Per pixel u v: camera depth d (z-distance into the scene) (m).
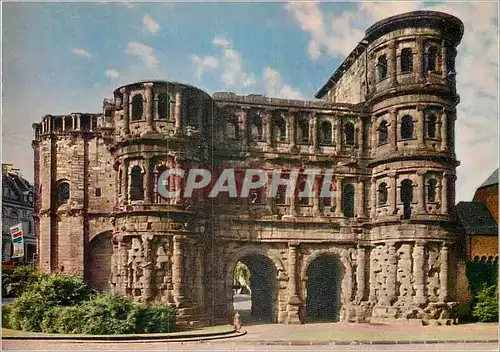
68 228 56.84
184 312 46.91
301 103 55.56
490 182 57.34
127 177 48.81
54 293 44.88
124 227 48.00
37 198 57.34
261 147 54.09
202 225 50.22
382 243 54.06
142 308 44.22
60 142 57.94
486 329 48.66
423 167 52.81
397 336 45.22
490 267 54.53
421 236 52.25
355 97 59.94
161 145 48.28
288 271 53.38
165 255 47.44
